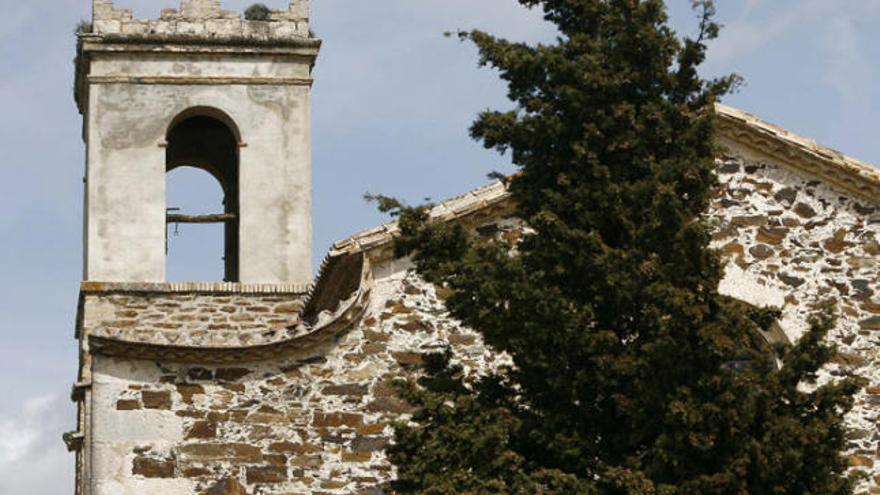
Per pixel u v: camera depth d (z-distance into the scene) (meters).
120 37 58.25
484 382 38.69
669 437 36.78
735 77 39.19
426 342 43.66
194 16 58.81
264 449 42.66
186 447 42.44
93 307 56.00
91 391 43.06
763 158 44.94
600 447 37.56
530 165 38.91
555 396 37.88
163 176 57.91
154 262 57.19
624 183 38.06
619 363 37.12
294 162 58.47
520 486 36.56
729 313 37.34
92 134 57.91
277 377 43.06
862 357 44.16
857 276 44.50
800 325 44.19
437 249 38.56
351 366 43.31
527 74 38.94
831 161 44.53
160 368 42.72
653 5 38.75
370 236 43.88
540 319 37.38
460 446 37.06
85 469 44.72
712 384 36.97
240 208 57.97
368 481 42.75
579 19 39.56
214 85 58.69
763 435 36.81
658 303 37.06
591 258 37.66
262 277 57.47
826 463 36.56
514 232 44.34
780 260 44.50
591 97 38.53
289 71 59.06
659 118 38.31
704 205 38.72
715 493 36.44
